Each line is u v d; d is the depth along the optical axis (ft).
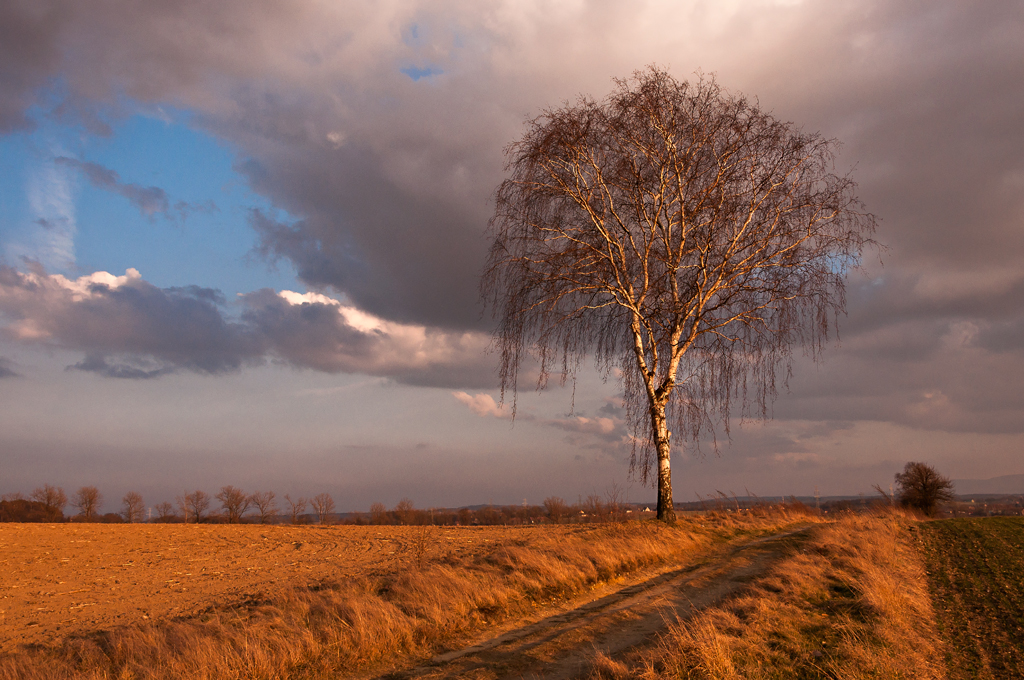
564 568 43.21
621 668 23.71
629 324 65.62
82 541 89.30
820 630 28.14
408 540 81.35
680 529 60.54
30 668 27.07
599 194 62.75
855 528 67.77
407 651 29.19
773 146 60.23
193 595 45.88
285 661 26.32
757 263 61.46
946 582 40.16
